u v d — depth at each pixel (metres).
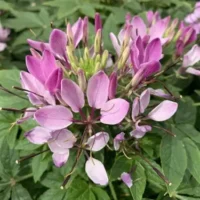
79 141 0.20
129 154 0.21
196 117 0.25
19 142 0.22
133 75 0.20
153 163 0.21
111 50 0.26
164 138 0.21
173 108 0.19
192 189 0.21
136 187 0.20
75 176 0.21
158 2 0.35
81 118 0.20
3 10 0.33
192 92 0.30
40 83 0.19
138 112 0.19
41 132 0.18
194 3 0.38
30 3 0.36
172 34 0.24
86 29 0.22
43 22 0.31
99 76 0.18
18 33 0.33
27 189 0.23
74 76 0.22
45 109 0.18
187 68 0.24
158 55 0.20
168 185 0.20
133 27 0.23
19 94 0.23
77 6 0.31
